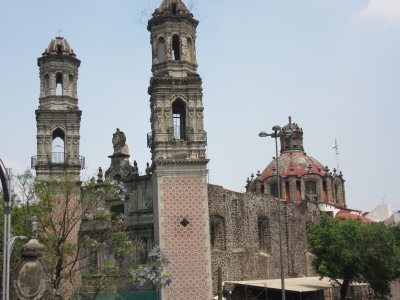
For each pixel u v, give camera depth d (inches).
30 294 1282.0
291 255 2952.8
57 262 1796.3
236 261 2516.0
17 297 1274.6
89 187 2044.8
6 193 1159.6
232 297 2406.5
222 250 2469.2
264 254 2765.7
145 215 2379.4
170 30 2368.4
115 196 2317.9
